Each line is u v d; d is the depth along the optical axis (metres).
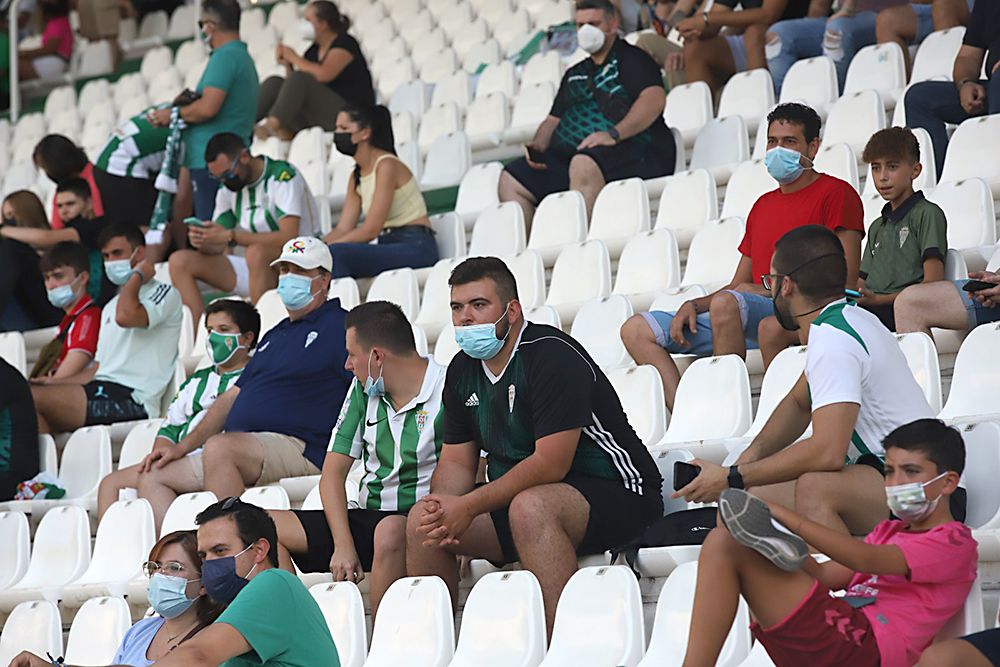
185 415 20.98
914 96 23.12
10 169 41.12
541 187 26.11
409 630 14.47
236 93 29.25
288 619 12.80
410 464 16.11
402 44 40.22
